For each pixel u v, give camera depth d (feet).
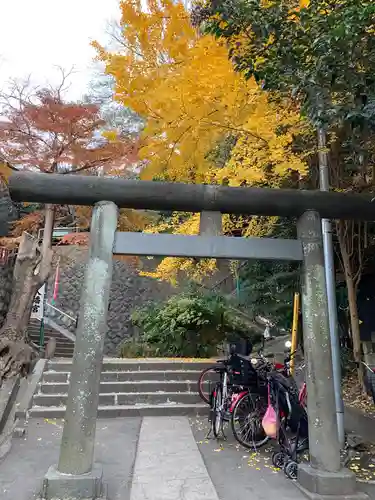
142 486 12.46
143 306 44.29
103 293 12.64
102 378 24.31
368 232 25.09
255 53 11.23
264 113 13.66
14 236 28.07
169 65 12.48
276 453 14.80
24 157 20.86
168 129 12.96
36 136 21.17
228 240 13.65
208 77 12.16
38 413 19.81
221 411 17.51
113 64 12.54
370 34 9.51
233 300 37.65
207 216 14.05
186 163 14.33
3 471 13.48
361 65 10.18
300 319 29.07
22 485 12.37
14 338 23.45
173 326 32.35
